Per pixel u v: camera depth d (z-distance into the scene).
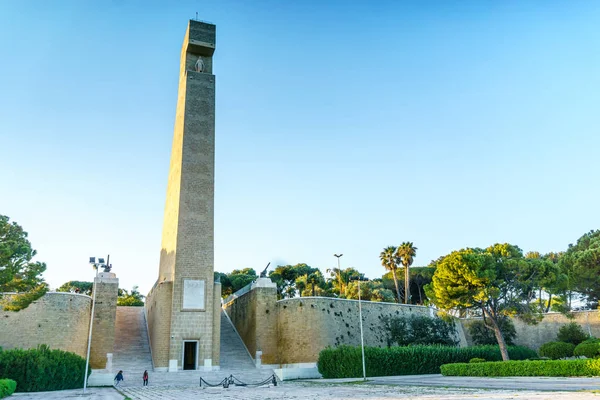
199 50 58.28
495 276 43.00
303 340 51.44
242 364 51.19
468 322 65.19
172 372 43.62
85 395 27.53
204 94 56.06
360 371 44.38
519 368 34.72
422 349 49.44
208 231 51.12
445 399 18.00
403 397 19.94
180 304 47.69
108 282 47.81
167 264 53.84
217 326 49.16
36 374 30.80
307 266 97.56
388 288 88.25
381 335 57.34
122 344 52.06
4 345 39.16
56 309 42.34
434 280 45.53
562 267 57.56
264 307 53.66
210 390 32.06
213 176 53.34
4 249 29.53
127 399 23.81
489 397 18.41
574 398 16.20
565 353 48.09
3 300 35.12
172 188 56.28
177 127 58.00
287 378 42.06
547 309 67.94
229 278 91.50
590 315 56.12
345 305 55.94
